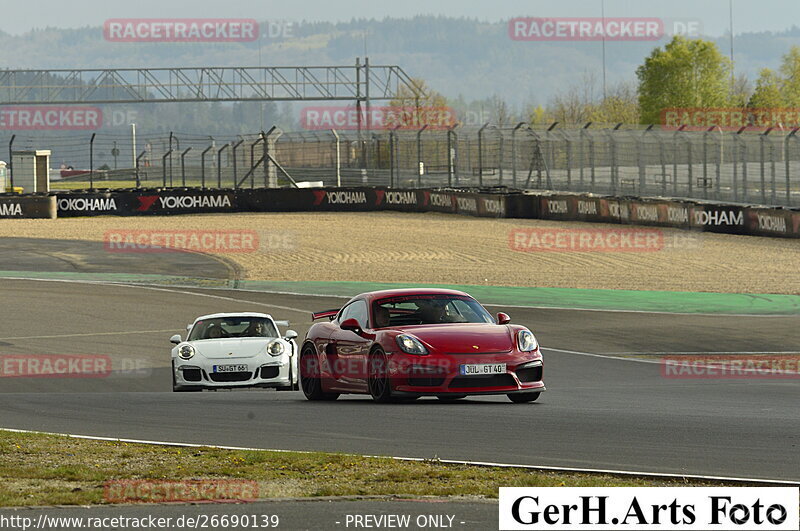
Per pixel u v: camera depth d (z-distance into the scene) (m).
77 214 155.62
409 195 162.50
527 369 36.06
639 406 35.75
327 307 76.69
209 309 76.38
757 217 122.75
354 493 21.56
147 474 23.73
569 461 25.05
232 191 161.25
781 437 28.25
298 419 33.03
